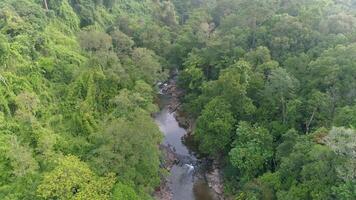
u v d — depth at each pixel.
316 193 47.38
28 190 50.41
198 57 90.69
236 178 67.31
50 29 86.06
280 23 80.69
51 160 54.59
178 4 139.25
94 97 73.25
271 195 55.34
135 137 56.03
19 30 72.25
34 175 52.28
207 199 67.25
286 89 65.56
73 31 98.31
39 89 68.31
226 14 109.38
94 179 51.69
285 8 93.50
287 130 64.25
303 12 84.75
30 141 57.91
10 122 58.44
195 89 90.06
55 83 73.44
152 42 105.31
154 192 67.19
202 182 71.12
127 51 94.88
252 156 62.59
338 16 79.81
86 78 74.00
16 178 51.78
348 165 44.50
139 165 58.75
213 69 88.38
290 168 53.78
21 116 58.56
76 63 80.00
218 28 103.38
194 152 79.25
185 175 72.94
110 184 51.88
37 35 74.81
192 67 88.38
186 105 88.50
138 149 56.94
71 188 49.75
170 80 107.06
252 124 68.81
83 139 63.47
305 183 50.03
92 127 66.88
